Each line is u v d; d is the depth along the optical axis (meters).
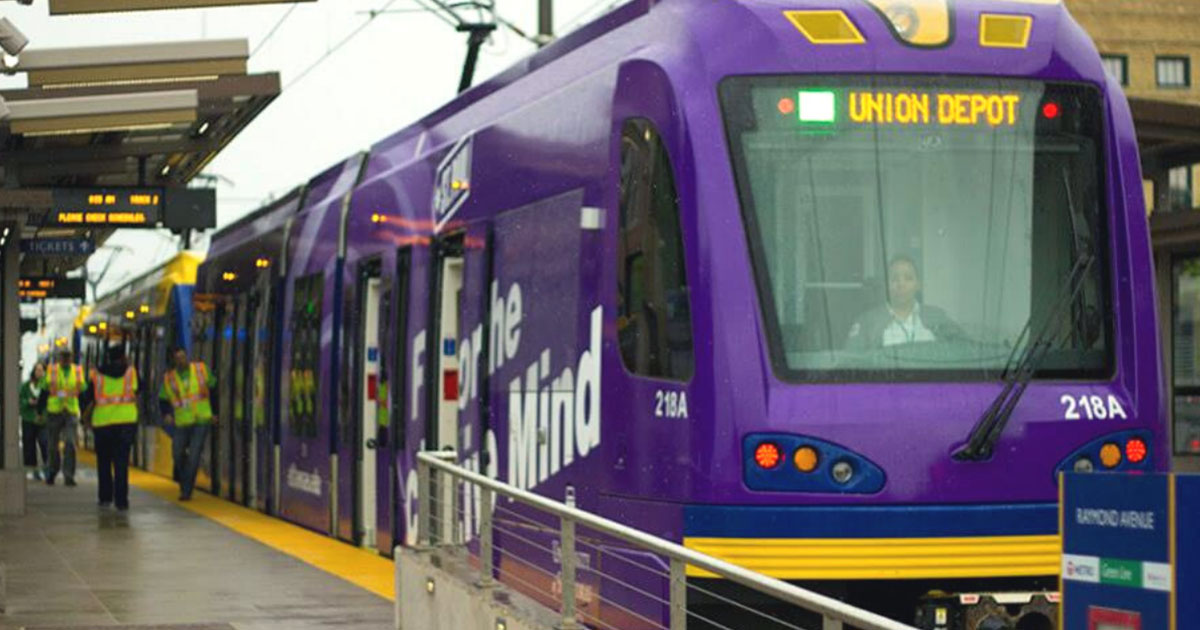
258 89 19.48
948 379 12.01
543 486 14.00
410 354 18.16
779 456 11.67
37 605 16.28
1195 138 23.31
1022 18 12.62
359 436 20.77
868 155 12.19
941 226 12.21
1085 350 12.33
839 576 11.68
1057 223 12.42
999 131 12.41
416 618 13.91
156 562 20.09
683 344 11.96
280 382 25.92
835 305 11.96
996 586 12.05
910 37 12.38
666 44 12.62
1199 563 8.23
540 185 14.38
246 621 15.22
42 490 34.06
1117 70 55.72
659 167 12.28
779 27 12.24
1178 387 25.47
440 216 17.22
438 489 14.73
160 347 39.03
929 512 11.77
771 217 11.98
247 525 25.05
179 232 25.62
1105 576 8.64
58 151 23.25
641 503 12.34
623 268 12.73
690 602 11.77
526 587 14.32
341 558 20.19
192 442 30.59
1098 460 12.18
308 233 24.12
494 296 15.36
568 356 13.57
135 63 16.19
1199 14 56.00
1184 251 25.33
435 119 18.25
